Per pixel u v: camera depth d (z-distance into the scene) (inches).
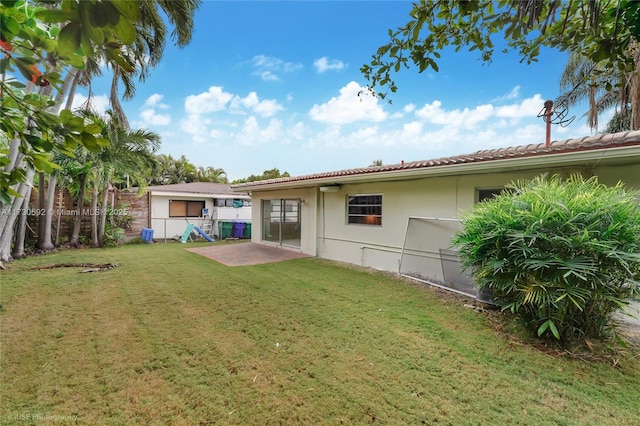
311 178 322.0
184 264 317.7
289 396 100.8
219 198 665.0
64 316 165.6
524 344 139.9
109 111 394.6
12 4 36.6
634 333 151.4
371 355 128.5
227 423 88.7
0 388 101.7
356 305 191.3
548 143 223.5
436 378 112.4
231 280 249.6
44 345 132.0
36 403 95.0
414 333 150.8
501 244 150.3
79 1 31.7
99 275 261.0
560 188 145.6
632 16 68.0
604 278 128.0
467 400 100.3
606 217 129.0
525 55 99.7
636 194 141.6
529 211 141.9
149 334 144.6
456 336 147.8
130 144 426.3
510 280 147.6
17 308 177.0
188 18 338.3
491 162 189.0
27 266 292.5
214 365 118.6
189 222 617.9
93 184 439.8
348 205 339.0
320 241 369.7
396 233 285.1
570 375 115.7
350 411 94.3
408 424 89.3
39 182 382.9
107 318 163.6
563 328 138.3
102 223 449.1
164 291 215.6
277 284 238.5
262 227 478.9
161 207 591.5
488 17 82.3
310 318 168.1
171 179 1168.2
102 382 106.3
